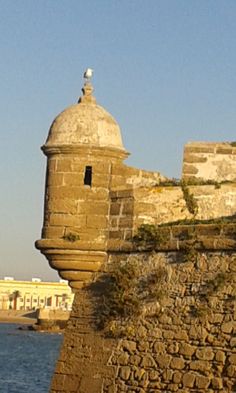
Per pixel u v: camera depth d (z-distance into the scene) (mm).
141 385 24766
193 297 24328
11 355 87375
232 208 26734
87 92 27531
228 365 23062
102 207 26672
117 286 25953
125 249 26203
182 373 23984
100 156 26641
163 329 24766
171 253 25266
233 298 23453
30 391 46469
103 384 25594
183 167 28656
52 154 26844
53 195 26719
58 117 27219
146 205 26438
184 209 26641
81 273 26703
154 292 25219
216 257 24156
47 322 154125
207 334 23734
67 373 26438
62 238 26500
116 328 25812
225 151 28625
